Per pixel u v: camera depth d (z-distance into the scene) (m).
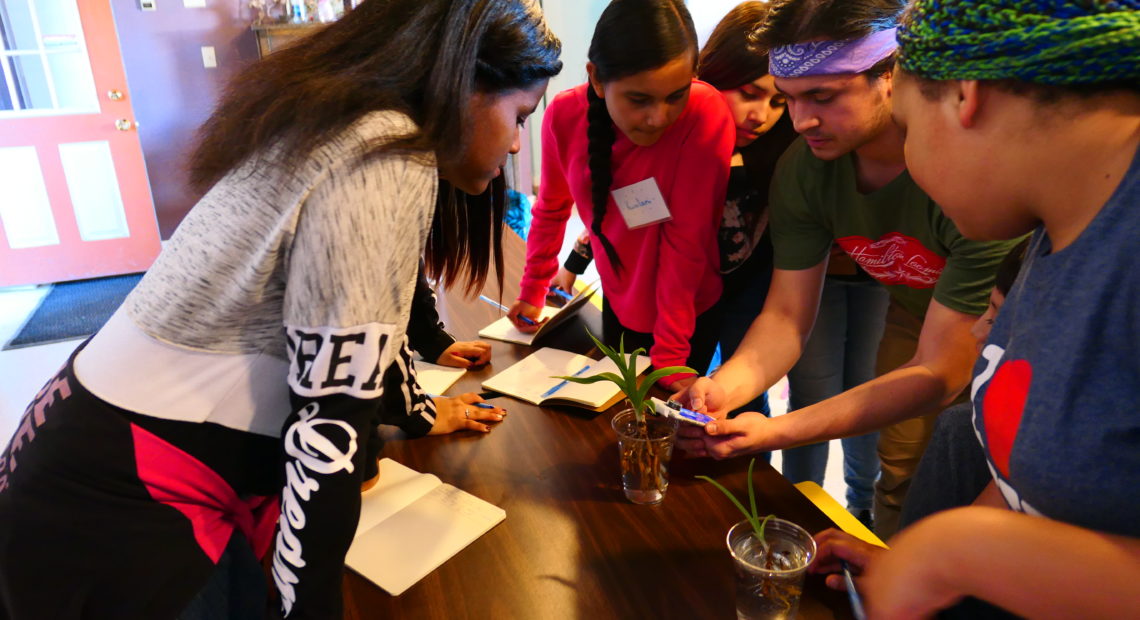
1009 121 0.59
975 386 0.80
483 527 1.04
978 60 0.58
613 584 0.94
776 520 0.90
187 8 4.69
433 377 1.46
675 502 1.09
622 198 1.54
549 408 1.36
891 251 1.33
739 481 1.13
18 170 4.18
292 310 0.75
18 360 3.42
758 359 1.31
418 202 0.76
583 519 1.06
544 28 0.86
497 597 0.93
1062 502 0.64
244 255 0.75
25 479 0.83
